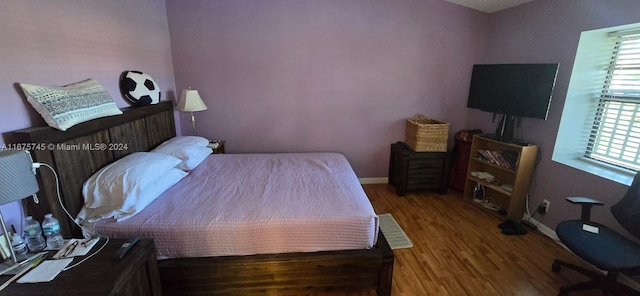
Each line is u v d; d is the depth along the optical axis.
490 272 2.04
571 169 2.31
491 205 3.00
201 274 1.63
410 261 2.15
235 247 1.63
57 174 1.47
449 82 3.44
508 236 2.51
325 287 1.74
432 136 3.20
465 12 3.21
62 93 1.52
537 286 1.91
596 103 2.36
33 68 1.48
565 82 2.36
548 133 2.52
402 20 3.19
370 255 1.68
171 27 3.04
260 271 1.66
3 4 1.31
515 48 2.89
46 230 1.29
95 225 1.57
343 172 2.42
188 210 1.71
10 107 1.36
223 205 1.78
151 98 2.45
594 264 1.58
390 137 3.60
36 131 1.34
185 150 2.42
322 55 3.24
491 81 2.90
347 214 1.70
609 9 2.02
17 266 1.16
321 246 1.69
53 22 1.60
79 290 1.06
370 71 3.33
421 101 3.49
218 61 3.18
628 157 2.17
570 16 2.30
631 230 1.73
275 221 1.63
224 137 3.45
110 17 2.11
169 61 3.08
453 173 3.50
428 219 2.80
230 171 2.41
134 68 2.44
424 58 3.33
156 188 1.87
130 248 1.33
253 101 3.34
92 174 1.73
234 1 3.02
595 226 1.86
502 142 2.69
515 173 2.62
